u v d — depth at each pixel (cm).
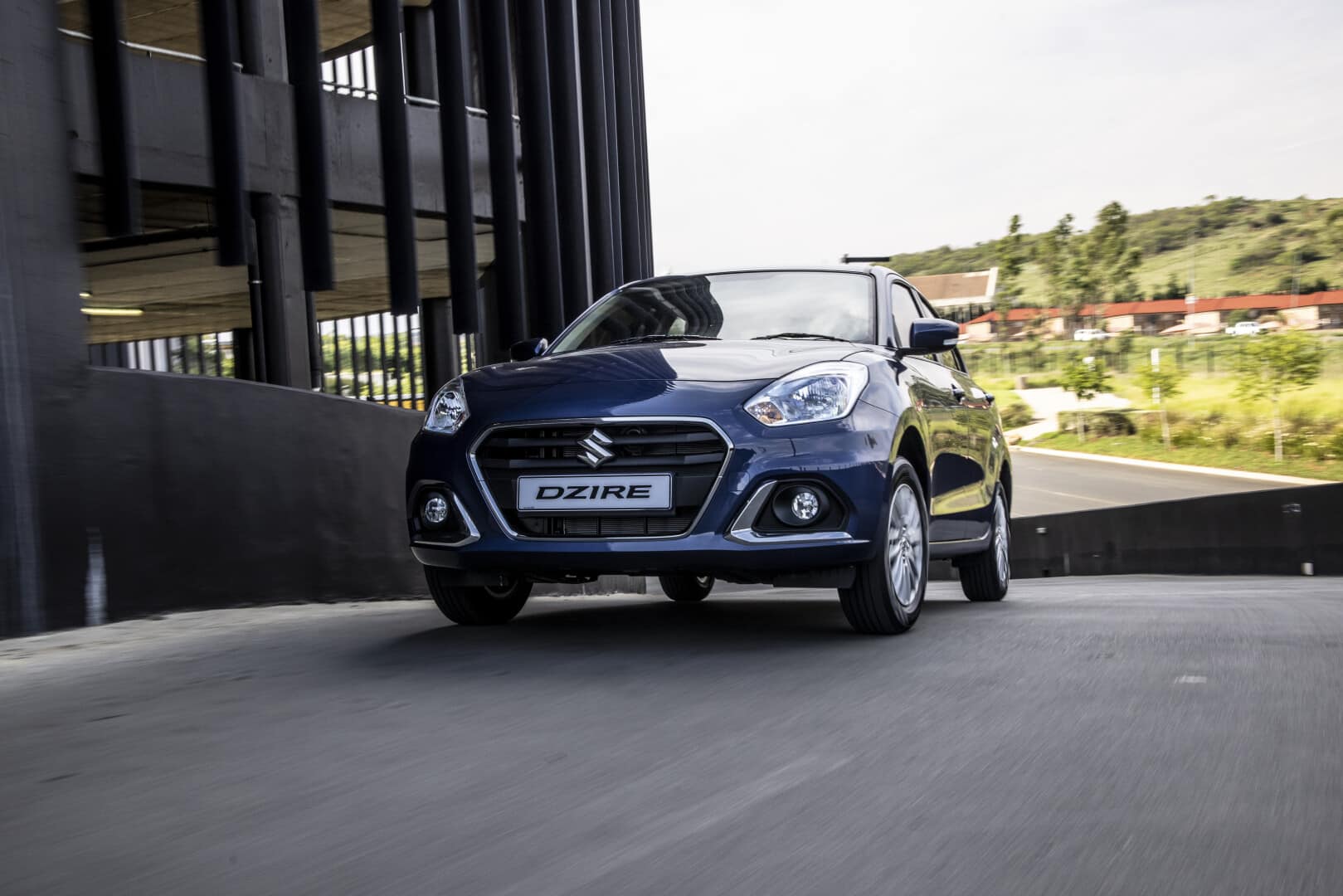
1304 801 213
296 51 1009
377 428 718
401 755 258
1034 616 500
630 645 410
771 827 204
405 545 748
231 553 578
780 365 422
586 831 203
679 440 395
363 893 175
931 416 497
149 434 530
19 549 464
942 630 443
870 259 574
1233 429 8056
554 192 1291
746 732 276
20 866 191
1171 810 210
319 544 653
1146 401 9312
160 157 1252
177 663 394
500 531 411
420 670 365
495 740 270
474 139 1554
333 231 1661
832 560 399
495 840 199
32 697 342
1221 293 15112
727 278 548
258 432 602
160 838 203
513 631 454
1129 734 265
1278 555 1524
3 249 459
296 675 362
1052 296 11812
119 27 918
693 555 391
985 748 256
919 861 186
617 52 1744
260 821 211
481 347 1805
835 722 284
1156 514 1795
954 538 565
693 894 173
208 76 942
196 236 1644
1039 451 8531
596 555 397
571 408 406
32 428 470
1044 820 205
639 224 1909
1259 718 279
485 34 1215
